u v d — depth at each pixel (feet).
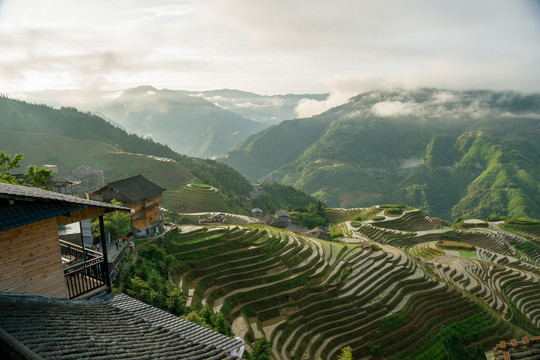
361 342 168.25
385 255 260.42
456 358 182.09
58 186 190.80
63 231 128.06
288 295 178.29
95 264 54.65
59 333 32.68
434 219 542.16
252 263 191.83
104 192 170.19
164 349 35.94
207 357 36.22
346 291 199.93
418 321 192.34
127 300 54.13
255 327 154.40
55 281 46.14
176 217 330.34
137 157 627.05
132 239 165.78
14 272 41.39
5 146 621.72
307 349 155.22
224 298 162.81
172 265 165.37
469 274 293.84
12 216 37.96
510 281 302.25
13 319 32.68
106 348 32.17
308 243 248.32
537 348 36.60
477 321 205.67
